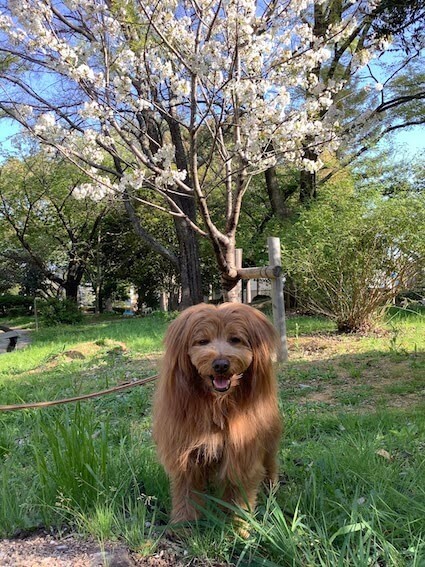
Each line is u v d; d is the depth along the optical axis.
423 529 0.78
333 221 3.26
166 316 5.80
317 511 0.86
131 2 2.16
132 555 0.77
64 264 9.74
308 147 2.65
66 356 3.29
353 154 5.08
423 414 1.52
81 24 2.59
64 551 0.79
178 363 0.82
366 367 2.35
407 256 3.13
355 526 0.74
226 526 0.80
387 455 1.11
